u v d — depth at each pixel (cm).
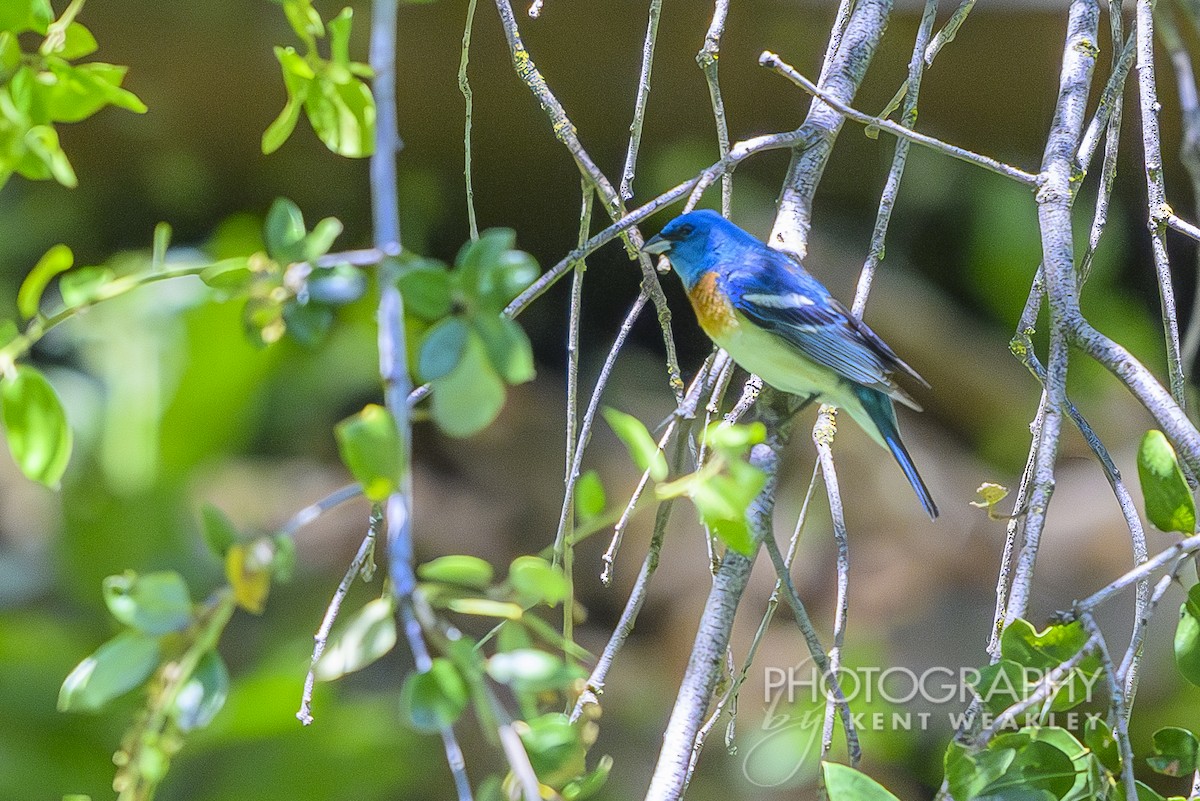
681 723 520
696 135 1486
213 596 364
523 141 1469
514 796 397
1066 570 1274
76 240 1360
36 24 494
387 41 405
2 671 402
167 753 350
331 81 494
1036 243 1547
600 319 1606
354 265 405
